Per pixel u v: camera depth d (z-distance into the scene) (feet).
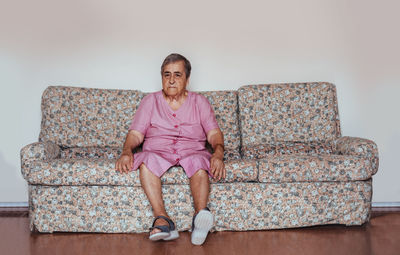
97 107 9.80
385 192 10.67
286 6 10.77
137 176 7.72
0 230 8.23
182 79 8.31
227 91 10.22
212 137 8.58
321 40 10.76
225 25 10.75
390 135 10.69
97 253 6.80
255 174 7.90
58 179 7.70
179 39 10.73
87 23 10.63
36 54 10.50
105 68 10.68
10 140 10.46
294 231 8.04
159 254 6.72
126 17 10.67
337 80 10.76
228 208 7.97
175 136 8.46
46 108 9.61
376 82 10.69
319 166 7.93
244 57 10.78
